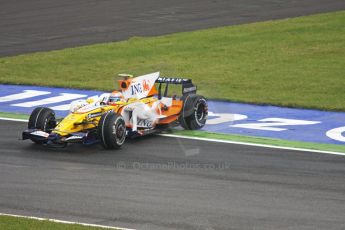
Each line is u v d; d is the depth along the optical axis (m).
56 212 31.33
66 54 73.44
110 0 102.88
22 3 101.94
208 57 71.31
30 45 77.88
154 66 68.00
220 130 46.25
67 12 95.06
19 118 50.34
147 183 35.22
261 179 35.88
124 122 41.47
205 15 91.38
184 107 45.47
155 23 87.56
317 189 34.28
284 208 31.64
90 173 36.81
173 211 31.33
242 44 76.25
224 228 29.33
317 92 57.66
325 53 71.62
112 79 63.38
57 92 59.16
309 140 43.94
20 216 30.53
